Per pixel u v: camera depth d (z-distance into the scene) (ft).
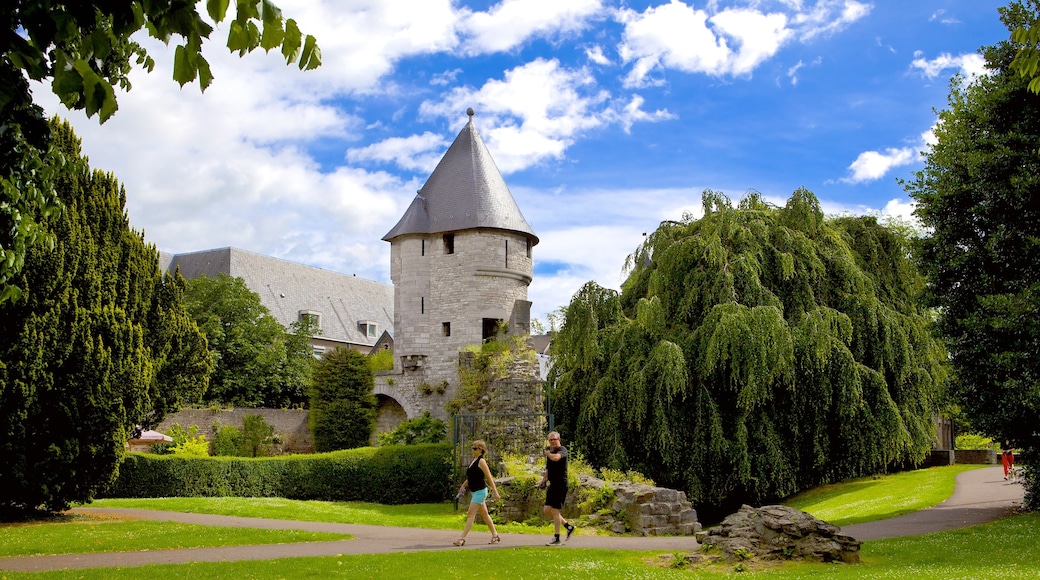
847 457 88.48
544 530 63.10
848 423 86.99
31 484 59.77
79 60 15.85
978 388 62.49
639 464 90.22
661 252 98.89
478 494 49.62
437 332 139.13
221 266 237.25
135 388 64.39
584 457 94.22
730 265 90.27
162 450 116.16
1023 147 59.62
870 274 99.96
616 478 80.12
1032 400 55.52
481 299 137.39
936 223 65.82
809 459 89.51
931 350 94.68
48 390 59.11
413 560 40.68
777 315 83.35
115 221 67.41
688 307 91.09
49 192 32.91
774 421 87.10
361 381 142.51
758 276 89.81
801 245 91.86
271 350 182.80
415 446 106.63
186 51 15.92
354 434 139.85
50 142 27.02
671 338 90.27
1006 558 41.75
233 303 180.65
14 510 63.67
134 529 55.42
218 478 97.35
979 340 61.46
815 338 83.76
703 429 86.07
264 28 15.43
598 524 63.10
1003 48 62.28
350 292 283.18
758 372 82.12
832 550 41.29
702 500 87.61
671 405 87.15
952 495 79.51
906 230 141.49
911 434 90.84
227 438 125.29
